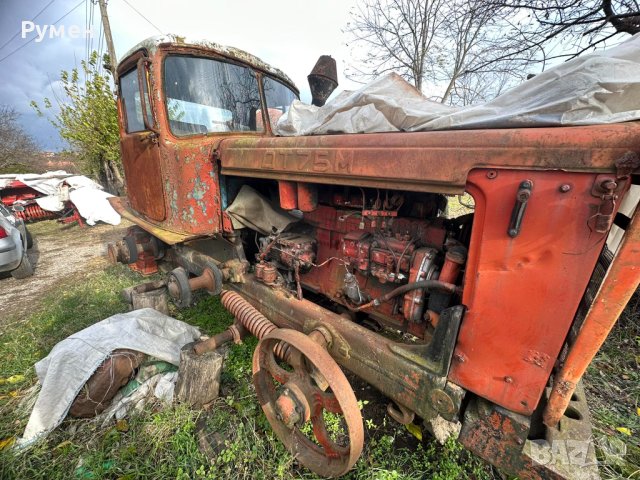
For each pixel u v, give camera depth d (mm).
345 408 1271
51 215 8305
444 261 1400
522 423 1096
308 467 1545
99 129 8516
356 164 1327
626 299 891
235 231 2336
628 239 861
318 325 1674
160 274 3904
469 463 1600
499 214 1023
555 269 955
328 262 1997
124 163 3381
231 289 2324
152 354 2021
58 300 3402
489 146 1005
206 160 2209
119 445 1688
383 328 2605
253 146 1838
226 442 1666
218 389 1980
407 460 1652
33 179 7867
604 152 827
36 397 1916
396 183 1236
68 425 1795
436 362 1265
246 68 2861
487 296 1091
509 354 1085
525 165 945
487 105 1243
